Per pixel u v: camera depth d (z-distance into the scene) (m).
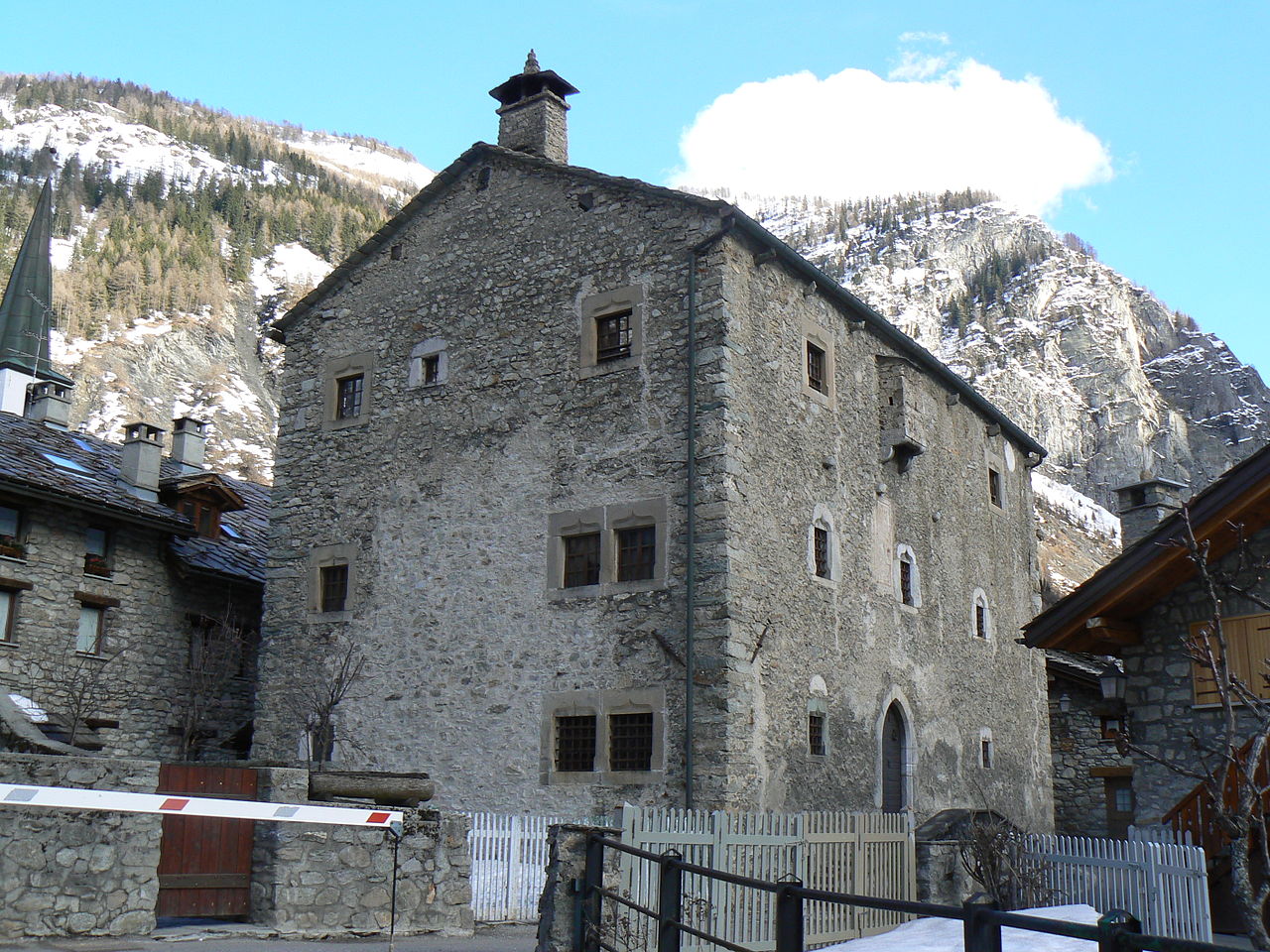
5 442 22.66
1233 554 13.52
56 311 103.44
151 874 11.24
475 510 19.36
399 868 12.97
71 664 21.16
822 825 13.93
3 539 20.38
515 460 19.16
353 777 13.02
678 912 7.76
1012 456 28.08
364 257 22.02
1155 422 135.62
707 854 12.05
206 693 22.95
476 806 17.97
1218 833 13.00
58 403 27.41
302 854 12.25
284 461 21.94
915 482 22.88
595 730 17.27
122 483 23.78
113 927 10.86
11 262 109.81
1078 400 135.38
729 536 16.75
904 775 20.80
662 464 17.62
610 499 18.00
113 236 124.25
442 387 20.34
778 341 18.92
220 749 23.30
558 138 21.28
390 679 19.48
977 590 24.88
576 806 17.06
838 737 18.81
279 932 11.85
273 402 106.44
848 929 13.94
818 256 189.00
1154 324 162.25
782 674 17.55
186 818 11.95
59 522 21.45
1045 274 158.88
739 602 16.77
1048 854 14.48
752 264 18.55
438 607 19.33
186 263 123.81
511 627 18.47
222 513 27.25
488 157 20.80
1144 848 13.46
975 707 23.80
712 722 16.17
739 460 17.31
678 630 16.88
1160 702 14.01
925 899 15.38
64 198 136.12
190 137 183.25
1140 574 13.52
